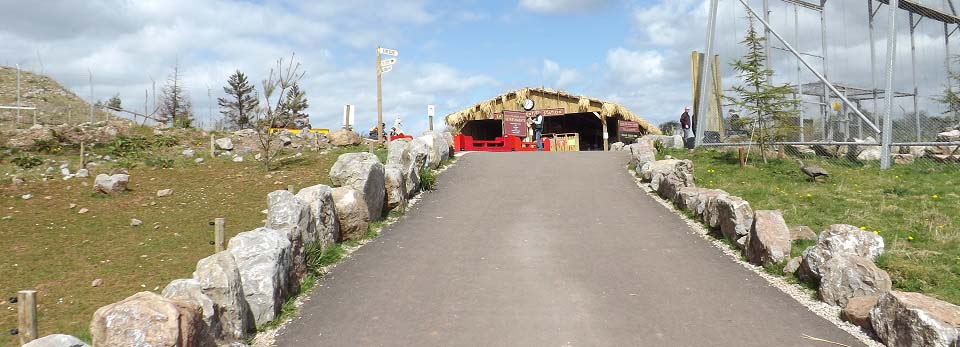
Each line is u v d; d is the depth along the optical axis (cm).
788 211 1178
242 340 640
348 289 839
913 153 1816
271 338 674
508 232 1154
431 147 1888
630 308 746
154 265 970
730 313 727
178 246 1070
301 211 906
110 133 2109
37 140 1889
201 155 1941
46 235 1120
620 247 1039
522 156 2164
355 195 1130
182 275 923
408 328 691
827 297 755
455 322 705
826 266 771
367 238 1130
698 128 2095
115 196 1427
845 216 1115
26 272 930
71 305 803
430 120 2373
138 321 491
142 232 1152
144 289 866
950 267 788
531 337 657
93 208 1317
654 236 1112
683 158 1959
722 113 2158
